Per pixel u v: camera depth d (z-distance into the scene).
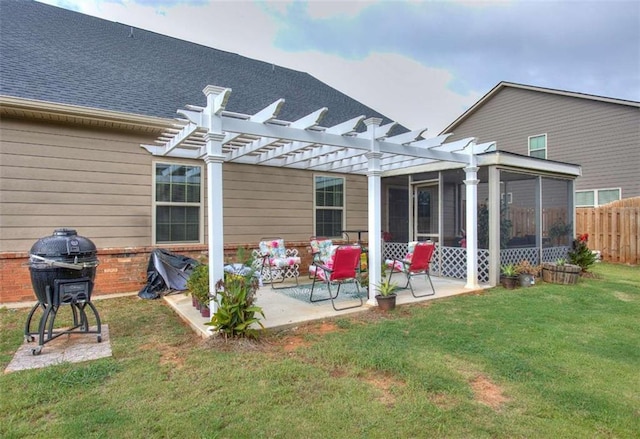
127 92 6.73
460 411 2.55
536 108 15.15
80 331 3.99
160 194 6.70
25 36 6.97
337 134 5.02
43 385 2.91
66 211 5.88
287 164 7.77
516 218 7.90
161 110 6.64
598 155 13.41
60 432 2.31
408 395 2.77
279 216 8.15
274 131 4.49
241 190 7.62
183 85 7.83
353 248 5.34
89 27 8.46
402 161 7.42
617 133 12.98
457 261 7.90
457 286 6.89
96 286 6.09
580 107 13.87
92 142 6.08
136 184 6.46
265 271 7.33
